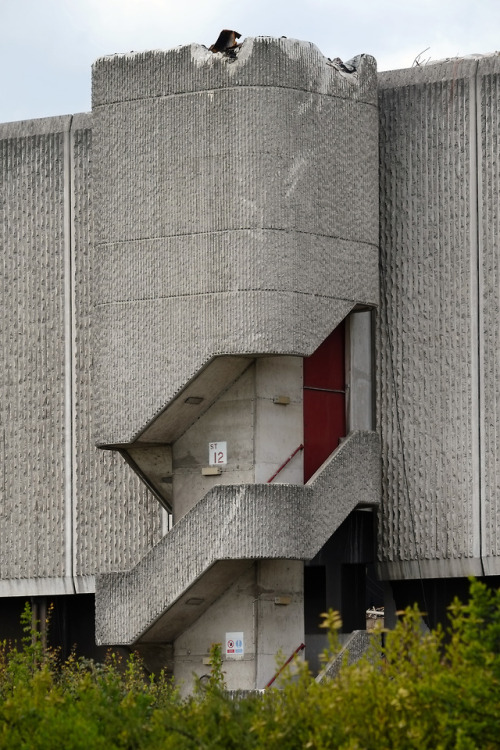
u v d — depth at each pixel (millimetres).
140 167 38312
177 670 38219
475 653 23438
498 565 37469
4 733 26672
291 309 36844
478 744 22812
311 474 38312
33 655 36438
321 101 37812
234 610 37625
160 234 37906
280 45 37438
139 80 38500
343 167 38062
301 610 37938
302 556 36469
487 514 37656
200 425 38438
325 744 23406
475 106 38562
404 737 23219
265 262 36812
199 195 37469
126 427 38031
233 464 37812
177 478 38688
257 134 37156
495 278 38000
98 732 26281
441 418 38438
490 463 37719
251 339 36656
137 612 37500
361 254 38250
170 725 25578
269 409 37750
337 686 24594
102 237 38719
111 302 38469
